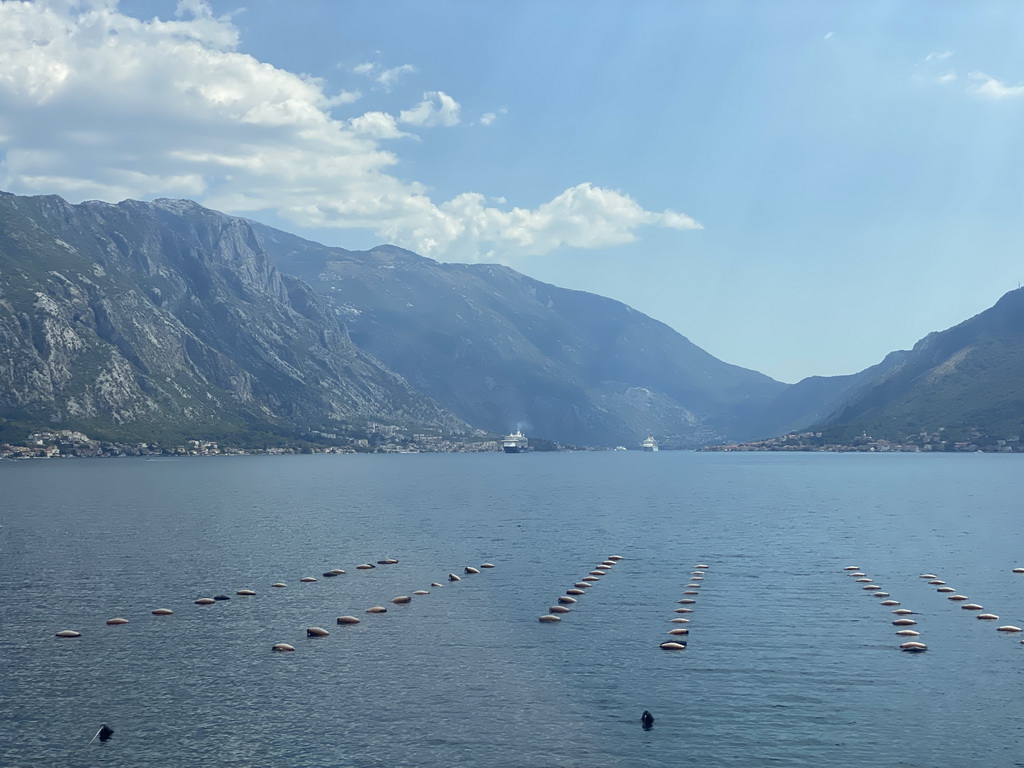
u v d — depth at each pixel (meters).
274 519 178.75
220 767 53.16
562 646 76.00
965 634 79.81
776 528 163.38
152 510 199.50
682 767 53.34
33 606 90.06
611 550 131.25
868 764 53.75
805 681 67.00
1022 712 60.91
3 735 57.31
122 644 76.12
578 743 56.41
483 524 170.25
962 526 166.75
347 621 83.50
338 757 54.44
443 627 82.31
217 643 76.56
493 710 61.41
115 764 53.56
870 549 132.88
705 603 92.38
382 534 151.88
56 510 198.50
